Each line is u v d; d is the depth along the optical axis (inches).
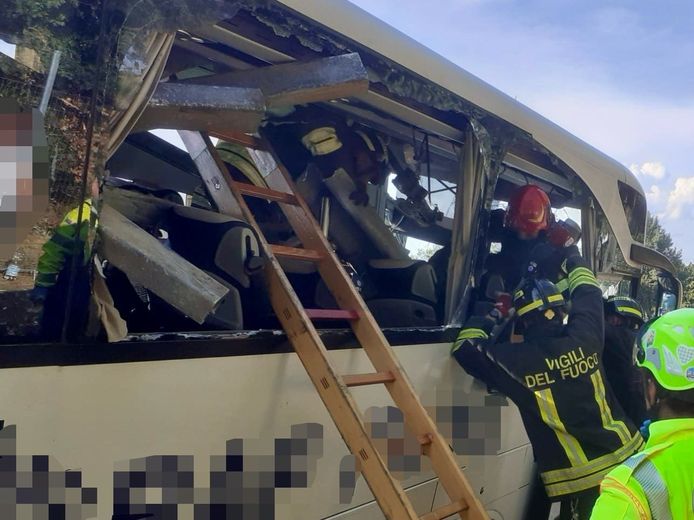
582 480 123.9
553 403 121.3
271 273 96.5
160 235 116.7
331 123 133.0
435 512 91.8
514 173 182.4
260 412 90.8
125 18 73.6
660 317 79.4
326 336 102.9
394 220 171.0
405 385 100.2
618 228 184.5
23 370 66.6
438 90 121.5
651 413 79.0
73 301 70.1
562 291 135.5
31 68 67.1
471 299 138.3
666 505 69.9
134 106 75.4
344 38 102.4
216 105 82.3
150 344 77.1
